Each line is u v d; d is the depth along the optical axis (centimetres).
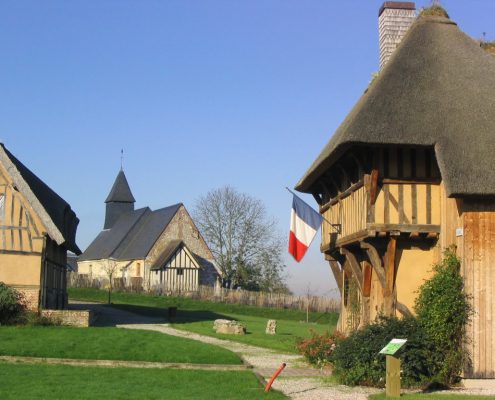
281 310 4778
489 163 1505
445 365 1501
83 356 1767
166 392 1322
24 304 2284
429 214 1631
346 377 1470
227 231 6109
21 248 2302
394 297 1669
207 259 6078
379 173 1630
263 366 1766
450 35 1820
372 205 1625
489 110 1622
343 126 1858
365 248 1677
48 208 2688
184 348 1905
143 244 6166
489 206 1527
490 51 2009
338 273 2222
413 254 1694
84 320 2339
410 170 1634
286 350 2133
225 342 2380
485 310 1515
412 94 1641
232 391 1355
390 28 2219
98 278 5944
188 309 4581
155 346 1920
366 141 1546
